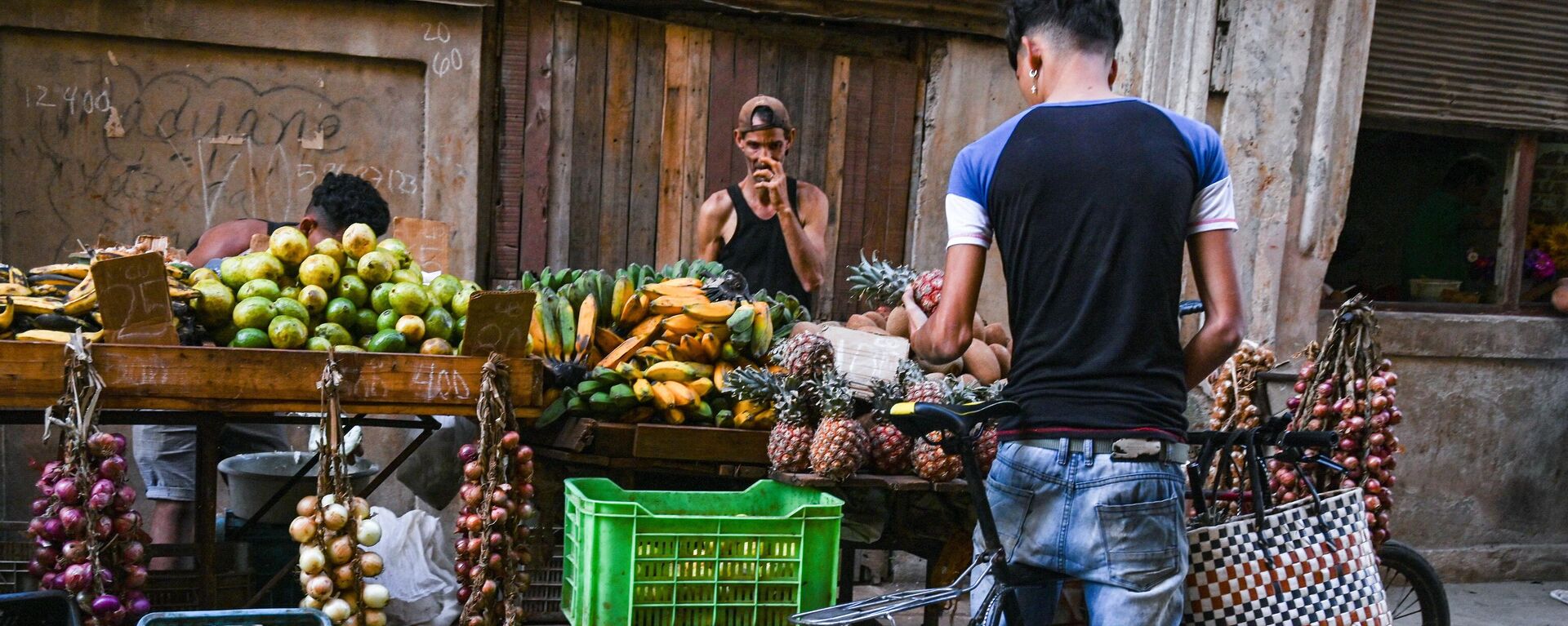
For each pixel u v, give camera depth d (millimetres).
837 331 3691
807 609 2986
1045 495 2203
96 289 2717
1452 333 5621
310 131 4621
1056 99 2330
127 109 4445
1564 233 5980
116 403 2734
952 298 2293
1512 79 5699
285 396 2861
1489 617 5164
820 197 4816
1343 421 3307
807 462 3205
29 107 4348
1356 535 2693
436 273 3408
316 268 3012
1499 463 5801
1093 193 2164
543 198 4879
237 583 3254
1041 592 2393
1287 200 5223
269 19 4488
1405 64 5516
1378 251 6230
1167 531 2178
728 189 4773
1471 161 5977
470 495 2918
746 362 3719
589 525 2838
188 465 3898
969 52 5301
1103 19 2346
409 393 2939
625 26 4906
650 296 3732
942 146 5316
